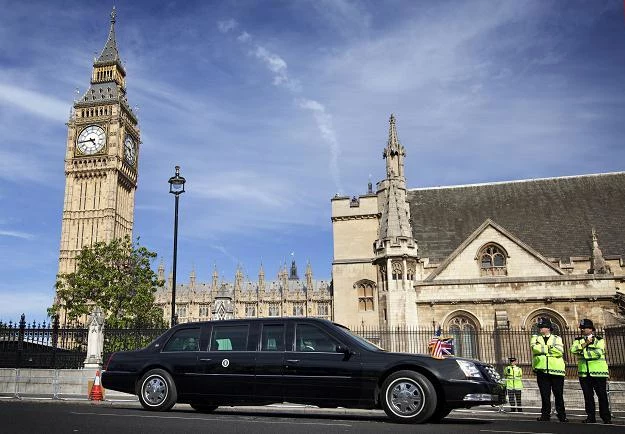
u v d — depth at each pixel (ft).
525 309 112.47
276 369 39.50
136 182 410.31
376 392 37.47
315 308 440.86
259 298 449.48
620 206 139.85
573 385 69.87
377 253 117.19
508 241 120.06
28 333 86.22
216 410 49.55
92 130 378.32
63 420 36.42
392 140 159.02
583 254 130.62
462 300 114.32
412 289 114.01
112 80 397.19
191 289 453.99
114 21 417.49
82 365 84.89
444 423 38.40
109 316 163.53
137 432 30.96
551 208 144.15
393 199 119.34
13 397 69.10
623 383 64.28
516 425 37.96
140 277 173.68
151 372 43.09
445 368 36.91
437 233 143.54
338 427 33.91
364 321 148.05
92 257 171.12
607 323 105.29
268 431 31.63
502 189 153.38
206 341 42.65
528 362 107.55
